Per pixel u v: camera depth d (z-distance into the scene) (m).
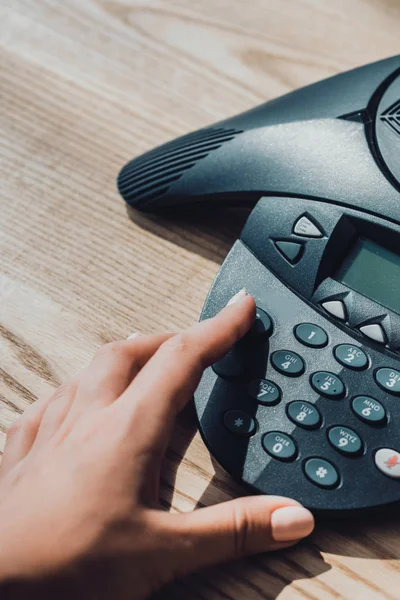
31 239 0.48
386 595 0.36
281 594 0.36
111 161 0.52
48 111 0.55
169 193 0.48
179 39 0.59
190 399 0.40
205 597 0.36
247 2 0.61
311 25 0.59
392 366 0.39
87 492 0.35
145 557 0.34
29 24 0.60
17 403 0.42
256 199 0.46
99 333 0.44
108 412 0.37
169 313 0.45
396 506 0.37
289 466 0.37
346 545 0.37
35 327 0.45
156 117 0.54
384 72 0.47
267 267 0.43
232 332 0.39
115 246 0.48
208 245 0.48
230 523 0.35
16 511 0.35
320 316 0.41
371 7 0.60
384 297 0.42
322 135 0.45
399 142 0.43
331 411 0.39
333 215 0.43
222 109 0.54
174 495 0.39
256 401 0.39
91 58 0.58
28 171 0.52
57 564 0.34
